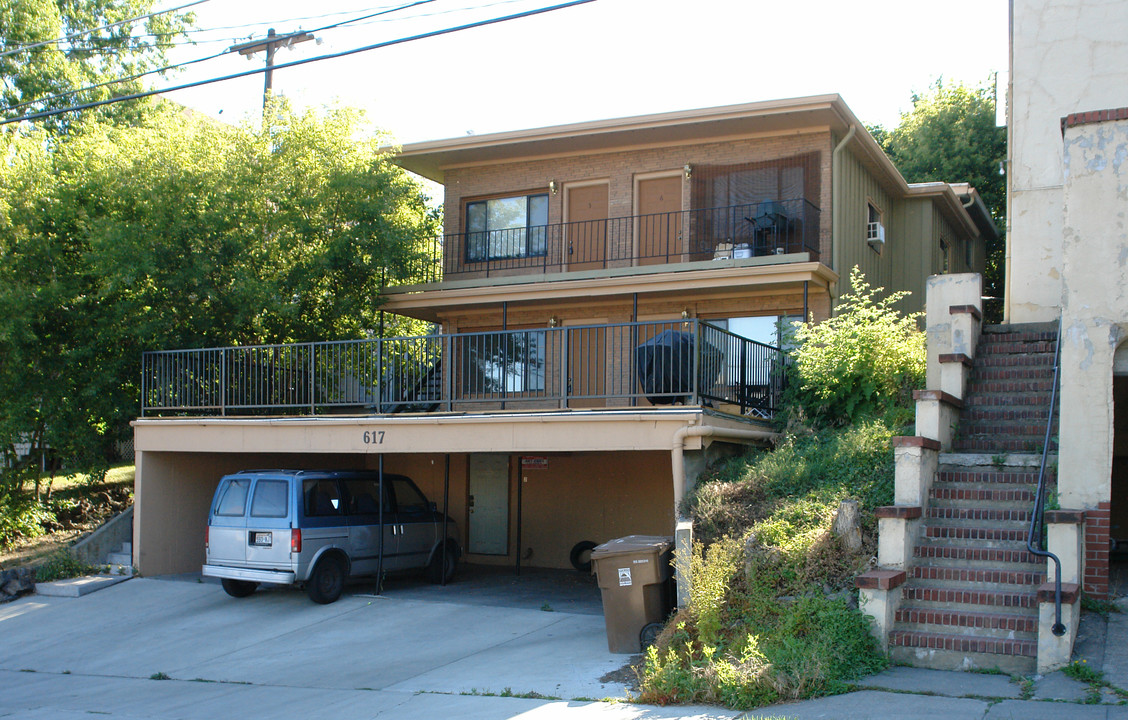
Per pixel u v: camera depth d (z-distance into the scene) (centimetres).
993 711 684
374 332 1945
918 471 948
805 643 809
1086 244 942
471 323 1948
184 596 1444
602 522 1717
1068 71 1282
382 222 1717
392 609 1298
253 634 1215
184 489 1669
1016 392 1126
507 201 1980
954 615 838
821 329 1391
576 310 1864
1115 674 743
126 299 1648
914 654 823
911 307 2134
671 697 781
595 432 1246
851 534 930
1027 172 1298
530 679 910
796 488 1086
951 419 1072
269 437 1487
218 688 991
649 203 1856
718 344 1290
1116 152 932
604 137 1802
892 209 2148
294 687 967
